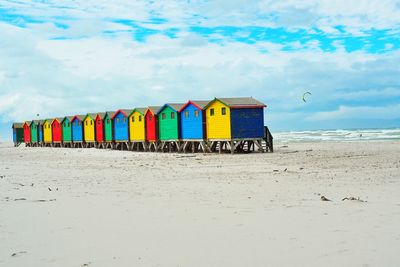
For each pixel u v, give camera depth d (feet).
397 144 145.07
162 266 20.57
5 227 29.09
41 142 226.79
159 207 36.06
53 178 61.98
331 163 78.07
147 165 83.61
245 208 34.99
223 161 87.56
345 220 29.58
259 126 112.57
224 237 25.63
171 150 132.57
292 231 26.71
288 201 38.14
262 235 25.88
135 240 25.32
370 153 102.94
